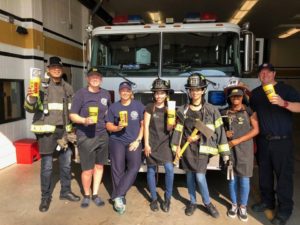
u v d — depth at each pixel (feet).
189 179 11.98
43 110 11.87
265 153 11.81
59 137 12.48
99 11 32.04
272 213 12.40
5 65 18.34
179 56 16.02
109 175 16.85
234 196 11.99
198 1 34.71
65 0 27.02
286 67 66.59
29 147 18.56
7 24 18.47
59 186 15.16
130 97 12.33
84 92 12.17
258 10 39.68
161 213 12.35
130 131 12.19
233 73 15.71
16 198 13.74
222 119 11.79
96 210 12.59
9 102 18.92
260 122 11.66
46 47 23.54
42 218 11.91
